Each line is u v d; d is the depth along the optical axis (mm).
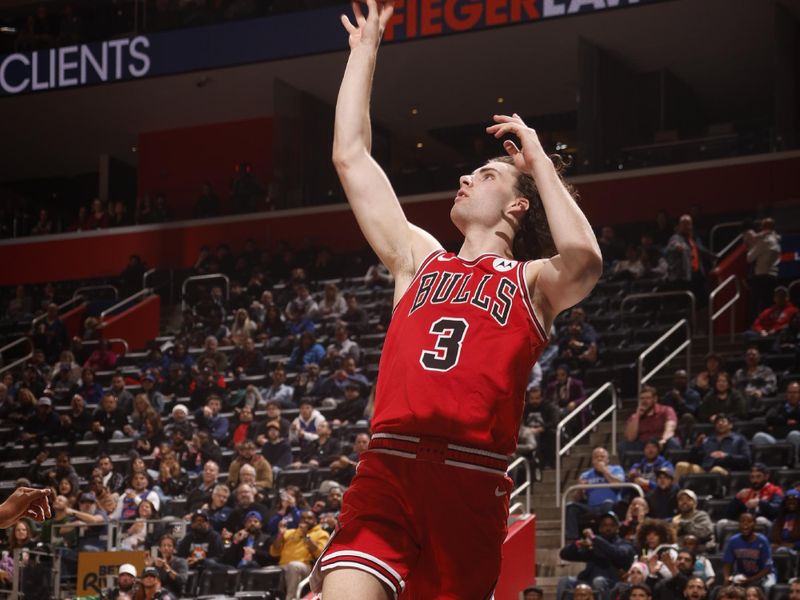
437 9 26281
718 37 27125
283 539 14164
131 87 30188
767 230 21297
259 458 16797
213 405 19875
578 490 14984
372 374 20906
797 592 11242
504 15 25719
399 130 33094
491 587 3266
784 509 13062
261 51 27953
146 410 20375
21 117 32219
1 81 29719
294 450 17938
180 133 32938
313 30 27531
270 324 23766
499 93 30766
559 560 14742
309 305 24016
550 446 16594
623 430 17734
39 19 30078
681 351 20125
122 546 15109
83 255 30922
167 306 28734
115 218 31375
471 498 3180
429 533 3178
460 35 27344
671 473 13812
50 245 31312
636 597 11578
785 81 25609
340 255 27906
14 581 13969
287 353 22750
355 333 22953
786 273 22609
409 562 3170
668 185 26219
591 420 18078
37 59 29516
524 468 16188
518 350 3242
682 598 11797
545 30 27000
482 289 3311
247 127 32250
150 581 12930
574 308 20359
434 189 28406
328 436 17609
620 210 26547
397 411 3211
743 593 10891
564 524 14422
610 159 27344
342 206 28875
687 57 28266
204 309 25266
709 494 14383
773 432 15703
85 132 33406
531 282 3324
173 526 15062
